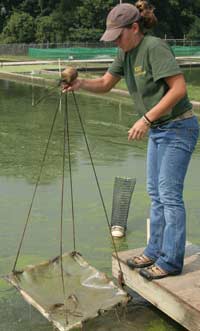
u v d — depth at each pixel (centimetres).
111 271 396
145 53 280
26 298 306
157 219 319
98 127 1055
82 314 291
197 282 307
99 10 4662
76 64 2834
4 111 1289
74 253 351
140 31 285
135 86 296
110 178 658
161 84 282
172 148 292
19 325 326
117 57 319
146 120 282
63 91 319
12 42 4725
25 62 2933
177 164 293
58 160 758
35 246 448
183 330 319
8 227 492
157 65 275
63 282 322
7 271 398
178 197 300
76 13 4691
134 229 490
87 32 4634
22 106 1385
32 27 4753
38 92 1730
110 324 326
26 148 844
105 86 325
